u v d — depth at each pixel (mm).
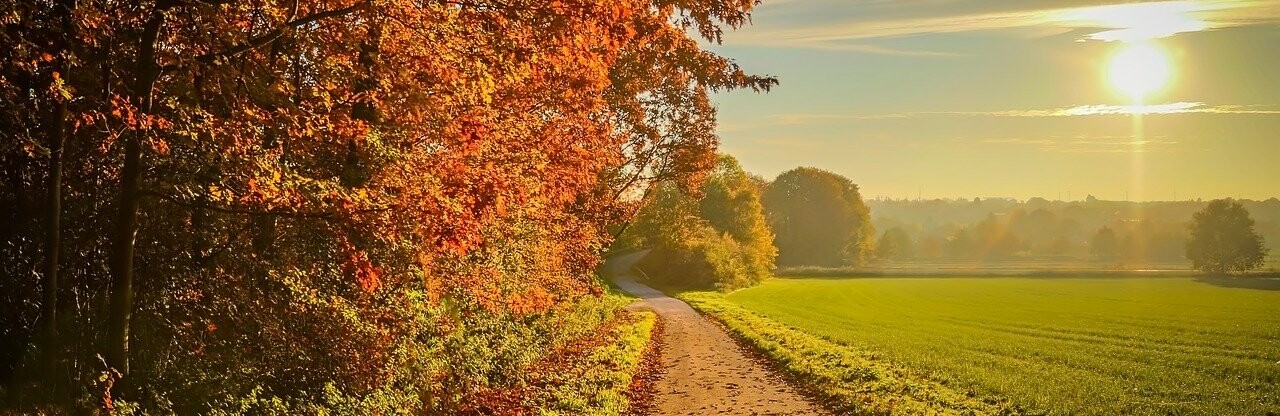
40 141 10023
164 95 10734
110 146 10000
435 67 10617
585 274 29516
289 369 11680
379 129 11453
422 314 14289
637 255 112438
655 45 20109
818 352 28016
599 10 10711
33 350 9812
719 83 21250
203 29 10188
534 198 14156
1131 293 84812
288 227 12547
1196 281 109938
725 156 102000
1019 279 114875
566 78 14641
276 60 11250
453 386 15250
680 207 79000
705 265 82250
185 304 11602
